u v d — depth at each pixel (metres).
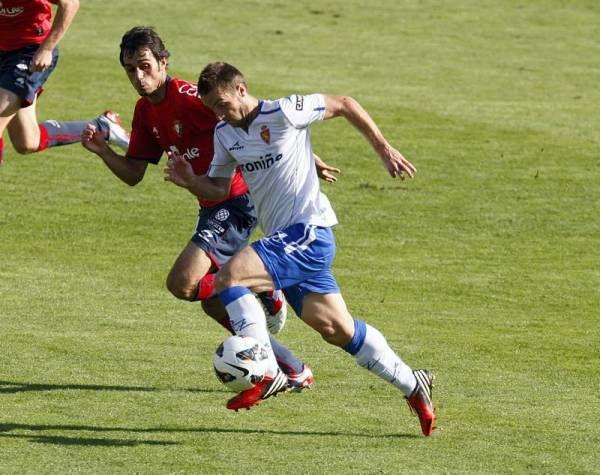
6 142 59.94
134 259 42.88
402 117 67.00
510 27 92.38
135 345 31.55
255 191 25.05
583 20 95.50
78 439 23.88
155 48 28.30
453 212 51.12
